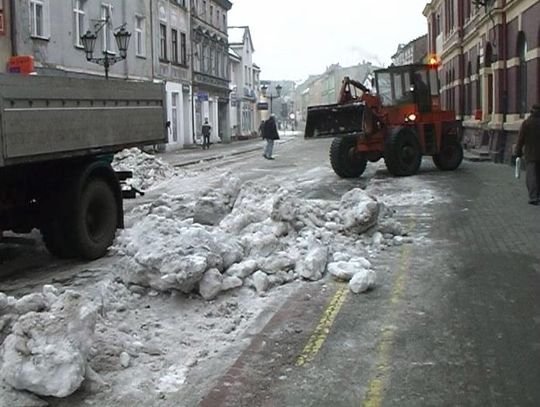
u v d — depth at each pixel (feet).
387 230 31.78
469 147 94.07
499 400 14.99
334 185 56.13
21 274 27.76
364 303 22.22
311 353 17.95
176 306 21.85
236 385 16.06
